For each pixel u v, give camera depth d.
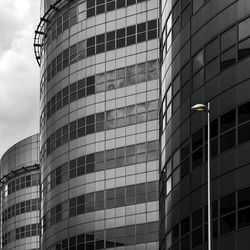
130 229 76.12
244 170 35.41
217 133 38.31
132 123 78.19
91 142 81.25
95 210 79.50
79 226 80.94
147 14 78.88
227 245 36.03
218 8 39.59
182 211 42.84
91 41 83.12
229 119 37.25
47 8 91.88
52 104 89.12
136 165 77.12
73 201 82.44
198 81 41.56
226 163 37.03
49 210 88.12
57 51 88.50
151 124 76.75
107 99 80.62
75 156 83.06
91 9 83.62
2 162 138.25
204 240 38.84
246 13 36.78
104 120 80.56
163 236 48.34
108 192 78.69
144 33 78.69
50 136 89.31
